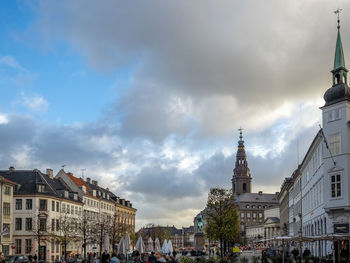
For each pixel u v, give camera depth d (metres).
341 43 56.88
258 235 195.25
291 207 111.75
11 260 61.19
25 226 91.31
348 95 54.22
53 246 94.38
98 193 130.38
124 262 56.78
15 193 92.06
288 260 48.66
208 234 93.88
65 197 102.81
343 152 53.06
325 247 57.19
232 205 93.69
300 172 89.12
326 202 54.12
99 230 100.69
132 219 164.38
